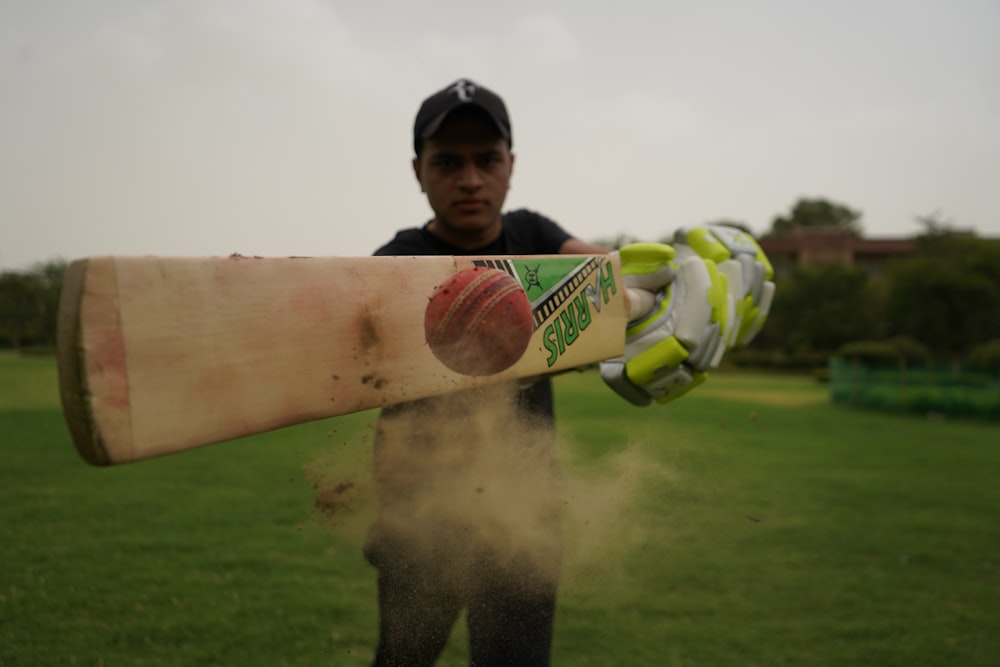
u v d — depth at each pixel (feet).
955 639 9.25
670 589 10.73
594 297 5.67
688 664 8.29
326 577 10.62
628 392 6.55
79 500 15.02
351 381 3.84
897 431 37.78
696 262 6.38
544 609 5.90
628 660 8.34
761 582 11.25
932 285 118.42
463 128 6.44
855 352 81.51
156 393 3.03
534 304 5.06
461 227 6.69
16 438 23.56
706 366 6.50
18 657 7.61
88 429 2.83
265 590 10.00
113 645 8.07
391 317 4.07
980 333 119.34
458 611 6.00
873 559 12.77
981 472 23.29
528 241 7.55
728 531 14.20
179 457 20.56
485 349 4.55
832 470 22.98
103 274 2.89
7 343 143.02
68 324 2.83
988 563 12.64
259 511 14.49
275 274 3.51
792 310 137.69
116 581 10.08
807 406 55.21
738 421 37.47
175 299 3.11
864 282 137.08
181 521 13.55
